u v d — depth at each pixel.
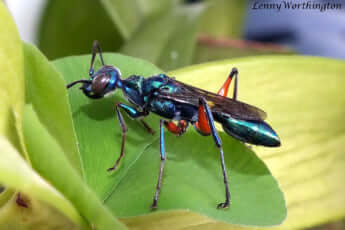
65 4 0.19
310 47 0.24
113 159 0.16
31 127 0.14
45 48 0.19
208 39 0.19
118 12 0.19
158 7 0.19
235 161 0.16
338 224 0.19
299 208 0.17
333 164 0.17
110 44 0.19
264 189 0.16
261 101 0.17
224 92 0.17
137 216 0.15
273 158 0.17
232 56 0.19
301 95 0.17
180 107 0.17
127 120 0.16
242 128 0.16
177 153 0.16
